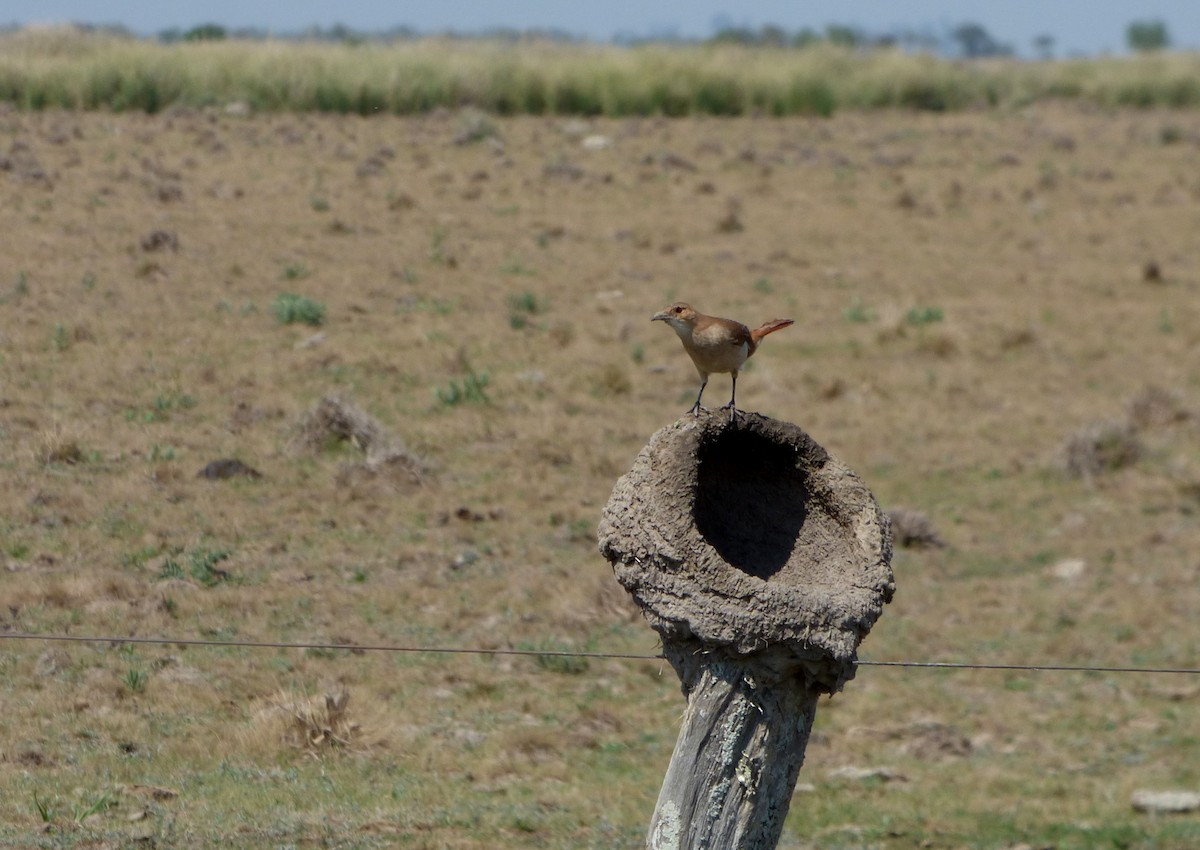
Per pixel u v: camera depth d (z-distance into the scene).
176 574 50.03
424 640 48.12
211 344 75.19
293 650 46.09
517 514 59.53
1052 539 64.38
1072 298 105.69
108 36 175.00
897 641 52.72
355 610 49.53
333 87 161.88
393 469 60.91
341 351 75.81
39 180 104.62
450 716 43.25
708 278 100.75
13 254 85.69
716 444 22.16
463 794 37.75
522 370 77.56
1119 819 39.88
